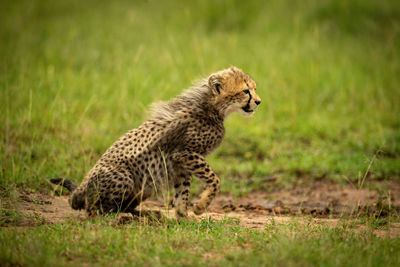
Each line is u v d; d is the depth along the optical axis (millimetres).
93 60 21312
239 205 11727
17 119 14148
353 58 23641
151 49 22641
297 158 14992
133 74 18828
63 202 10680
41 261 6375
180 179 9852
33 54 21719
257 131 16656
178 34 25031
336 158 14828
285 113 18234
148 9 28797
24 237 7270
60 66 20891
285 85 19656
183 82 18906
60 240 7270
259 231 8633
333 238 7766
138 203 9492
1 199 10117
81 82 18531
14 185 10906
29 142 13406
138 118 16188
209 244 7523
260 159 15289
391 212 10734
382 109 18562
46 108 14500
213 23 28125
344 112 18578
